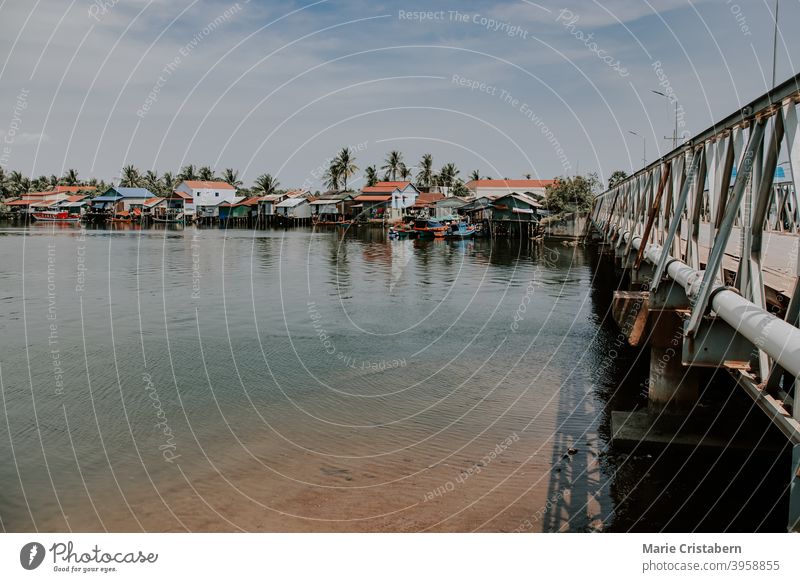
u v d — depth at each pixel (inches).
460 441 430.6
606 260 1715.1
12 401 522.6
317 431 452.4
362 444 427.8
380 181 4057.6
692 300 299.3
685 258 373.7
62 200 4333.2
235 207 3742.6
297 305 975.6
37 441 438.9
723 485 354.9
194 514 336.2
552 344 723.4
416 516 329.4
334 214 3651.6
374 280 1283.2
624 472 373.7
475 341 741.3
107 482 376.5
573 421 464.4
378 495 353.7
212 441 436.5
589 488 356.2
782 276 335.9
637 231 650.8
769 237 490.6
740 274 241.8
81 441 438.6
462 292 1128.2
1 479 380.5
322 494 355.3
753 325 205.9
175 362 641.6
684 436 407.2
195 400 524.7
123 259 1669.5
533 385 562.3
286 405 510.9
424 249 2075.5
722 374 494.3
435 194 3533.5
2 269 1398.9
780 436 399.2
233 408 504.1
